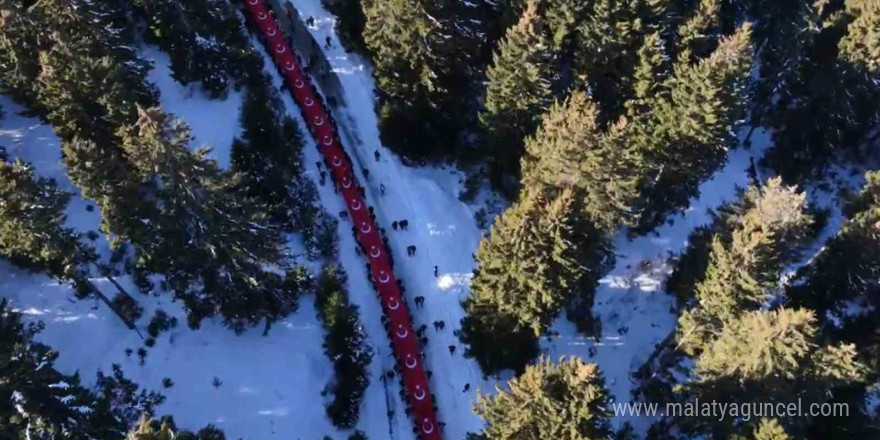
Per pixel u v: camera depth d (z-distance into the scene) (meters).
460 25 48.53
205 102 53.84
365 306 47.66
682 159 44.28
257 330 45.44
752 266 34.72
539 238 35.12
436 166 54.16
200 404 42.22
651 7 45.44
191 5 49.97
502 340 41.50
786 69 53.50
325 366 45.00
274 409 42.91
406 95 51.12
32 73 43.41
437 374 45.38
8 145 49.00
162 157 33.12
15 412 30.08
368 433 43.12
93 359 42.16
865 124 54.00
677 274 48.03
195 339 44.34
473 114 54.94
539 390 29.20
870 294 45.44
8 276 43.66
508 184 52.06
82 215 46.41
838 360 33.03
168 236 37.78
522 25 41.25
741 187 56.03
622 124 35.66
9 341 32.34
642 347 47.53
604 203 38.25
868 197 43.19
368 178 53.03
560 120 39.06
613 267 49.09
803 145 55.59
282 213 48.75
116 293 44.03
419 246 50.44
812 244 53.53
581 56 47.16
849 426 39.62
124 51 46.94
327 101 56.50
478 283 39.41
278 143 51.50
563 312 48.09
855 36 48.16
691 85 40.88
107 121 42.28
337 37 59.97
